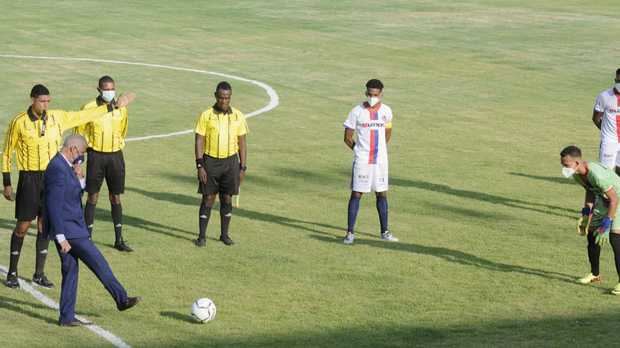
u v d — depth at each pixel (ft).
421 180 121.08
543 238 97.91
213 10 292.81
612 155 106.83
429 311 77.00
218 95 93.61
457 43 236.43
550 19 276.62
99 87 91.40
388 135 96.43
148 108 165.89
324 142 142.82
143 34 247.09
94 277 84.84
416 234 98.99
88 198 94.68
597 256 83.61
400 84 188.24
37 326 73.31
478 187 118.11
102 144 92.53
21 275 85.66
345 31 253.85
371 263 89.51
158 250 92.84
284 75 197.36
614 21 273.54
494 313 76.64
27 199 81.61
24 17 272.51
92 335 71.46
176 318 75.20
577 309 77.66
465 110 165.68
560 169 127.95
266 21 270.87
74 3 303.27
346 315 76.02
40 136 81.82
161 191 115.14
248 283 83.61
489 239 97.40
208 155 93.71
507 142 142.92
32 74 195.21
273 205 109.70
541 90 183.73
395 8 298.15
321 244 95.35
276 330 72.74
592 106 169.68
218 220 103.55
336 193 115.44
